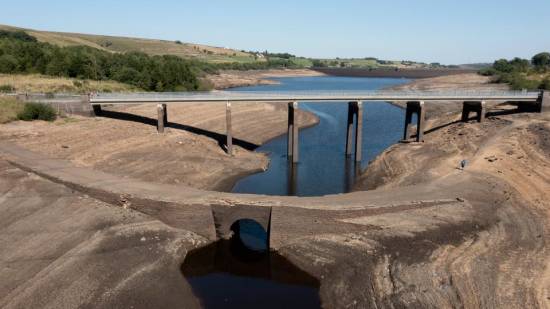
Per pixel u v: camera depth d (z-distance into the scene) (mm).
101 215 43000
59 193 46344
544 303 31375
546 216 46094
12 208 43000
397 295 32969
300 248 40656
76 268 35125
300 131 106750
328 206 42062
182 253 39906
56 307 30703
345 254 39094
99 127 75125
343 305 33281
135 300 32719
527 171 58406
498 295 32250
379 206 42719
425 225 42344
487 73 199125
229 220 42438
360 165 77312
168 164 66688
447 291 32844
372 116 128500
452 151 70438
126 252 38219
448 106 123188
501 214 45344
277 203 42750
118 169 61250
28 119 72750
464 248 38969
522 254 38156
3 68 108938
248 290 36438
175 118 94250
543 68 177750
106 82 114188
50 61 116688
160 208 42969
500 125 80125
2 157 55781
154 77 118438
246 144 90438
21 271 34062
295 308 33812
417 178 57844
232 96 76875
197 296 35438
